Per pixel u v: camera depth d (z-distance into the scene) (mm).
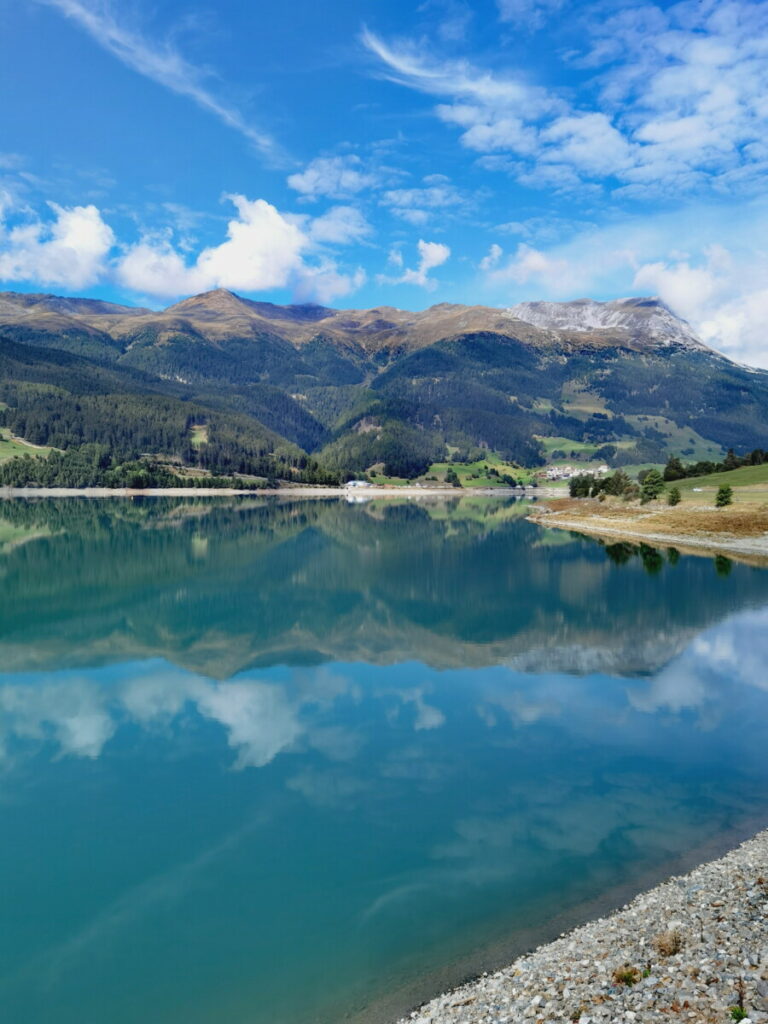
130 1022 14656
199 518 169875
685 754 28359
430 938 16781
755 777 26016
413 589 69000
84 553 99375
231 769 27750
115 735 31609
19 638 50062
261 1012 14617
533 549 102812
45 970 16281
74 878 20328
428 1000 14438
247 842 22109
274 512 196375
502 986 14078
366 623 54156
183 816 23969
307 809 24250
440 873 19750
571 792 25016
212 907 18688
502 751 29047
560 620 54062
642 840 21188
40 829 23203
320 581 74938
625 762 27641
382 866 20328
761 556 89000
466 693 36844
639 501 165500
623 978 13211
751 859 18656
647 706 34344
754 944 13578
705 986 12406
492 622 53781
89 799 25359
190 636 50438
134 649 47031
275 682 39531
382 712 34188
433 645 47062
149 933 17578
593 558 90938
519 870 19734
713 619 53406
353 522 160250
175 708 35219
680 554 93125
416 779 26484
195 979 15891
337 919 17750
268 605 61906
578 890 18469
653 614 55531
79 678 40625
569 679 39125
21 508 198375
